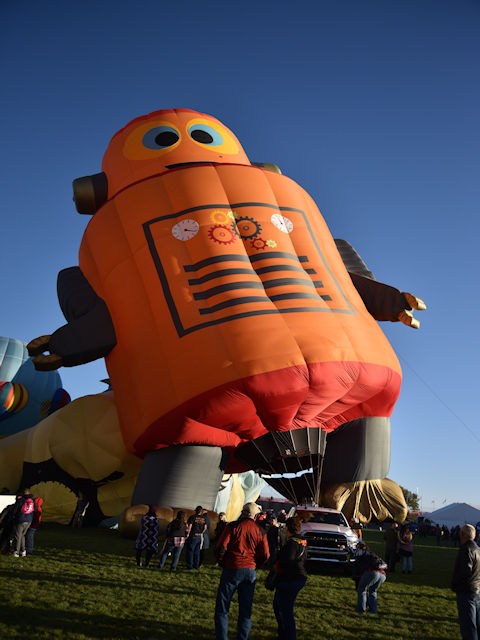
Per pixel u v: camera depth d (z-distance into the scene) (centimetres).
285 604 518
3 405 2858
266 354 1439
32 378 3181
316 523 1198
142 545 1040
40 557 1060
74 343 1694
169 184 1812
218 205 1764
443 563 1546
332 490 1839
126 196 1850
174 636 572
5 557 1013
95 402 2161
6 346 3200
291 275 1650
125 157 2045
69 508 2119
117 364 1711
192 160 1977
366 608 775
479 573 521
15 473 2345
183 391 1472
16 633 540
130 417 1639
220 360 1449
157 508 1534
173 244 1689
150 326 1614
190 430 1518
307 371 1443
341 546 1110
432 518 6419
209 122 2156
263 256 1677
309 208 1962
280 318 1523
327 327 1548
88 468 2070
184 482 1576
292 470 1652
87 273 1930
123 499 2109
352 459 1830
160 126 2081
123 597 741
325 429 1759
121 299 1712
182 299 1583
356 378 1538
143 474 1631
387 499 1875
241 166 1897
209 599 766
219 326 1501
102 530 1931
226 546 508
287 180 1959
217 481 1642
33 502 1080
